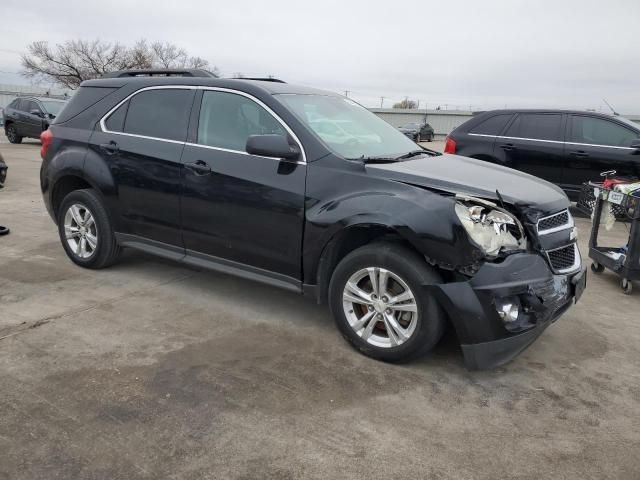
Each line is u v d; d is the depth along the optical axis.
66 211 4.84
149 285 4.56
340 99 4.54
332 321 3.94
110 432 2.53
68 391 2.87
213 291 4.48
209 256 4.03
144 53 54.78
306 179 3.45
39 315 3.85
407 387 3.04
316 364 3.27
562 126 8.36
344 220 3.22
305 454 2.43
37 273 4.76
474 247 2.91
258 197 3.61
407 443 2.54
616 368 3.38
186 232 4.07
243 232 3.74
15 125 17.95
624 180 5.22
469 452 2.50
